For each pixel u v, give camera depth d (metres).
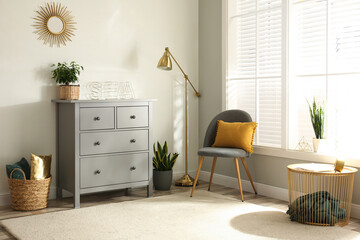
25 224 3.12
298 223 3.15
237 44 4.52
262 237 2.83
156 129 4.66
